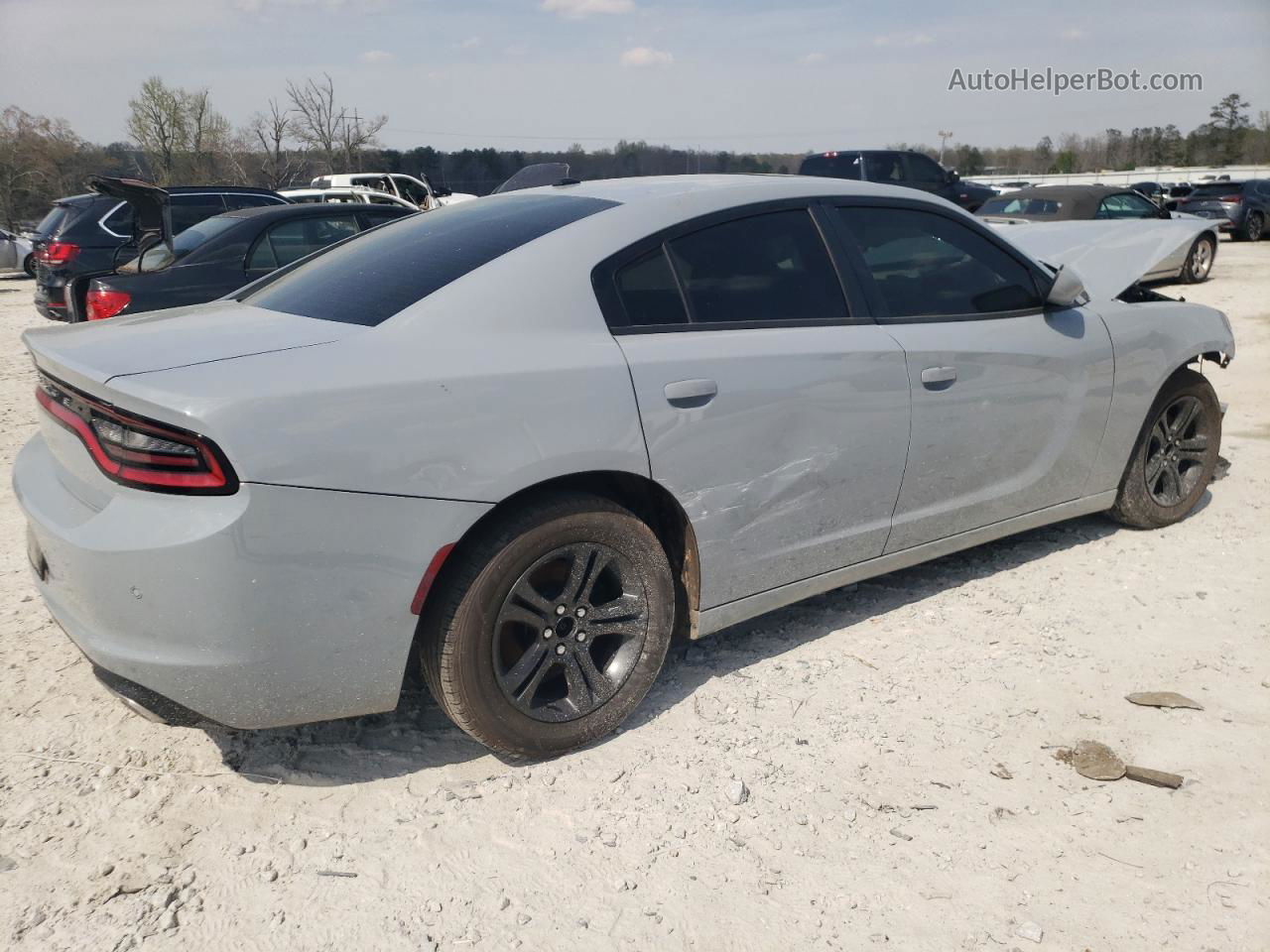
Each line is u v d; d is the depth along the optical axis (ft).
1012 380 12.16
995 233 12.68
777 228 10.77
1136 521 14.78
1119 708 10.16
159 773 9.30
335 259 11.06
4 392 28.43
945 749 9.50
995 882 7.73
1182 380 14.53
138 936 7.28
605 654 9.87
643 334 9.51
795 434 10.28
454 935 7.30
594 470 8.96
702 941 7.20
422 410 8.08
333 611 7.95
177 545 7.42
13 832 8.42
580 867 7.99
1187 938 7.13
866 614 12.42
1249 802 8.61
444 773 9.30
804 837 8.29
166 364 7.97
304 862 8.09
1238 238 75.25
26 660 11.44
